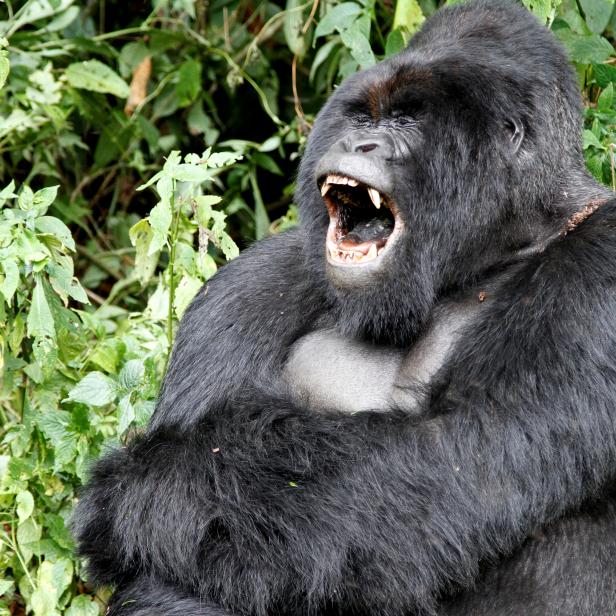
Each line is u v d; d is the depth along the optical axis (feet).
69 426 43.65
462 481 32.37
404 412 33.96
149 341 48.19
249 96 69.26
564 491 33.04
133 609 34.81
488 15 38.73
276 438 34.09
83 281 65.51
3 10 67.00
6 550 45.29
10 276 41.06
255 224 67.82
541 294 34.37
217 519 33.24
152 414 40.63
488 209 37.22
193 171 41.50
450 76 36.91
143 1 70.64
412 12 53.06
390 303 37.11
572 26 51.34
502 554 33.88
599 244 34.99
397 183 36.94
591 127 50.67
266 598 32.55
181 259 46.34
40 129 64.18
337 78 66.49
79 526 36.65
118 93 63.10
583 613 34.40
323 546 32.14
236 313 39.01
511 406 32.81
